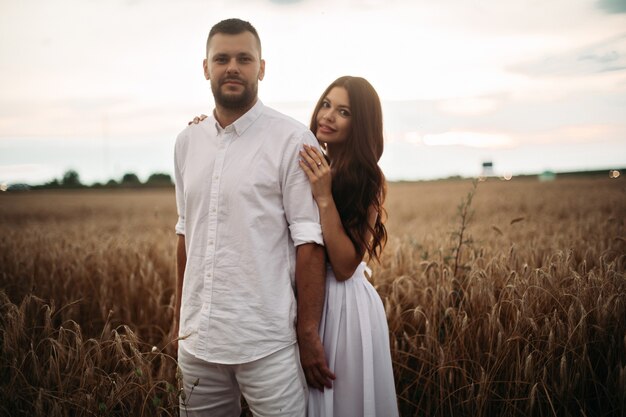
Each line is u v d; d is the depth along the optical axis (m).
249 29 1.81
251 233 1.77
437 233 5.48
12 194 39.97
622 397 2.24
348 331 2.02
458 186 32.94
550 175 47.25
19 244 5.23
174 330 2.23
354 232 2.09
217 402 1.94
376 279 3.70
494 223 7.64
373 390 1.97
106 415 1.94
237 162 1.80
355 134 2.24
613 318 2.62
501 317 2.94
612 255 3.85
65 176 58.69
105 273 3.95
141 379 2.04
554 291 2.79
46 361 2.29
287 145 1.82
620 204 9.81
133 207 21.05
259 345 1.77
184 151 2.04
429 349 2.62
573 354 2.39
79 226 9.68
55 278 3.89
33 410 2.16
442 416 2.51
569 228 5.94
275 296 1.81
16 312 2.56
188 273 1.88
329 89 2.38
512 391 2.52
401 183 51.62
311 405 1.94
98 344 2.19
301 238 1.82
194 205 1.89
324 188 1.87
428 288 3.19
